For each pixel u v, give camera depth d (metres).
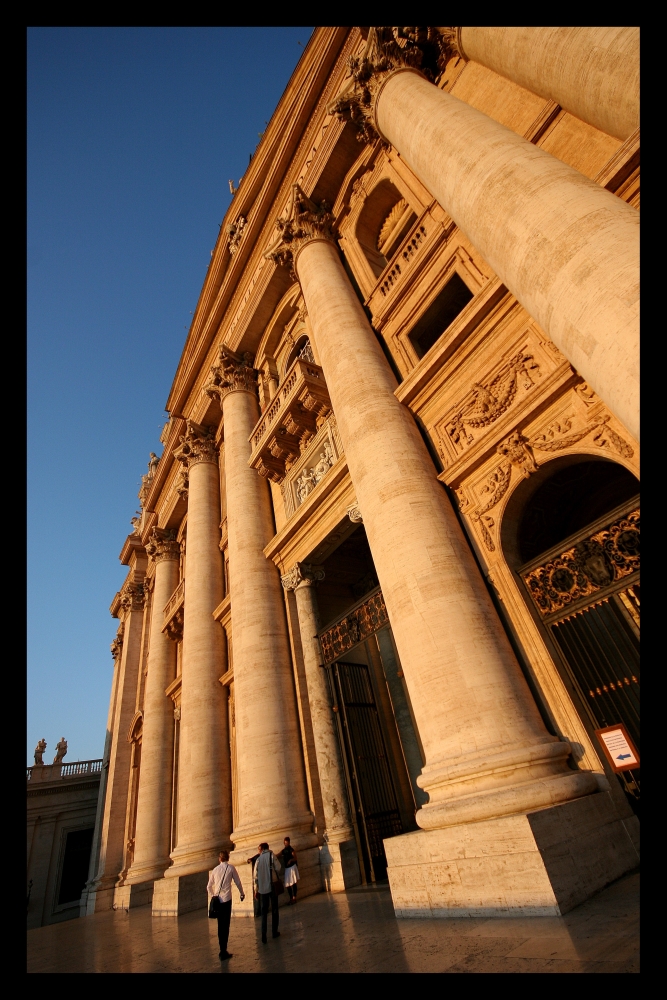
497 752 5.10
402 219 12.07
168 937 7.82
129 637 29.11
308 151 14.89
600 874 4.36
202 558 16.78
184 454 19.94
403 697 11.41
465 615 6.03
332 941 4.71
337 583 13.49
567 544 6.13
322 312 10.55
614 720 5.52
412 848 5.14
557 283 4.70
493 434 6.99
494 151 6.29
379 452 7.71
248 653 10.99
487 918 4.25
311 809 9.43
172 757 18.70
